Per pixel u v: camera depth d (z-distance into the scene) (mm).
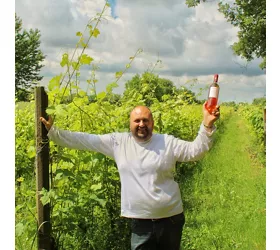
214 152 12625
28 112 6164
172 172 3668
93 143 3758
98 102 4141
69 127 4387
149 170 3551
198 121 12055
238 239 5227
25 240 4543
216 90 3465
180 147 3604
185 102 6992
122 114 5016
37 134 3615
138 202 3576
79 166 4316
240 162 10906
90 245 4254
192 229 5516
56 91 3645
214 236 5234
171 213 3592
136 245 3650
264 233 5344
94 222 4375
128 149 3670
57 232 4012
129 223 4543
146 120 3605
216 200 6957
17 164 5680
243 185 8086
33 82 4797
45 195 3529
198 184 8078
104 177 4453
